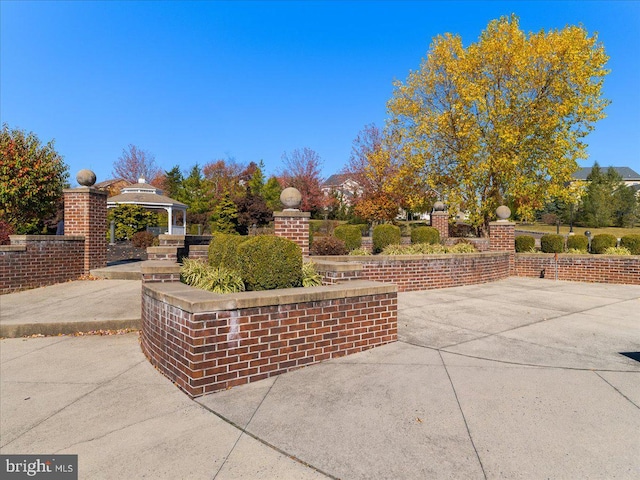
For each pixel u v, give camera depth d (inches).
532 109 692.1
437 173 821.2
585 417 128.7
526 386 154.0
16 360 199.9
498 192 767.7
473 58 722.2
